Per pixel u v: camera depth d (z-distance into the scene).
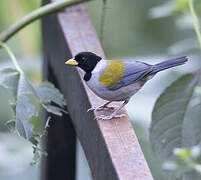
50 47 10.73
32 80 12.06
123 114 8.13
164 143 9.06
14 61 9.05
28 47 12.61
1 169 10.38
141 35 15.66
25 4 12.22
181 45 11.28
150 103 11.39
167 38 15.02
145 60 11.73
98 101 9.24
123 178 6.37
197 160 8.48
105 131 7.45
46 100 8.59
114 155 6.84
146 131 11.17
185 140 9.01
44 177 10.65
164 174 8.62
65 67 9.54
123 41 15.70
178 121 9.05
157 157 9.05
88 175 11.96
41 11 10.06
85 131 8.27
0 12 12.45
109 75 9.31
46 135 10.32
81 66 9.12
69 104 9.39
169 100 9.08
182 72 11.64
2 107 13.02
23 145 10.68
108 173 6.89
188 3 9.73
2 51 13.83
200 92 8.73
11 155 10.46
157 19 15.31
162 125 9.08
